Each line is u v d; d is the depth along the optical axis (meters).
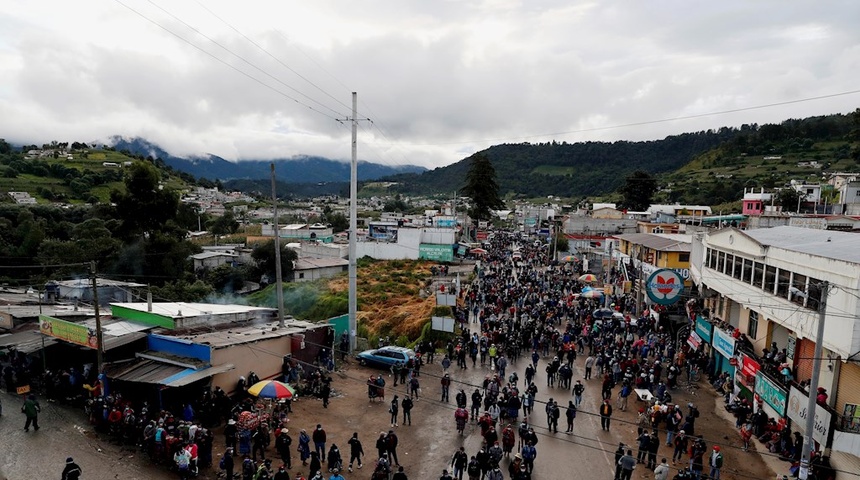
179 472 17.22
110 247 54.44
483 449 18.47
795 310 20.75
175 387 21.73
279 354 26.14
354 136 31.89
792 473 17.58
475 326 38.56
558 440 21.55
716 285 30.08
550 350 33.38
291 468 18.39
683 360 30.50
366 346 34.66
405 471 18.72
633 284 46.78
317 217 156.12
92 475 17.03
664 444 21.53
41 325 25.59
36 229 57.94
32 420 19.97
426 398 25.56
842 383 17.98
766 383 21.81
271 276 60.38
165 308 28.05
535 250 82.31
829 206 71.56
